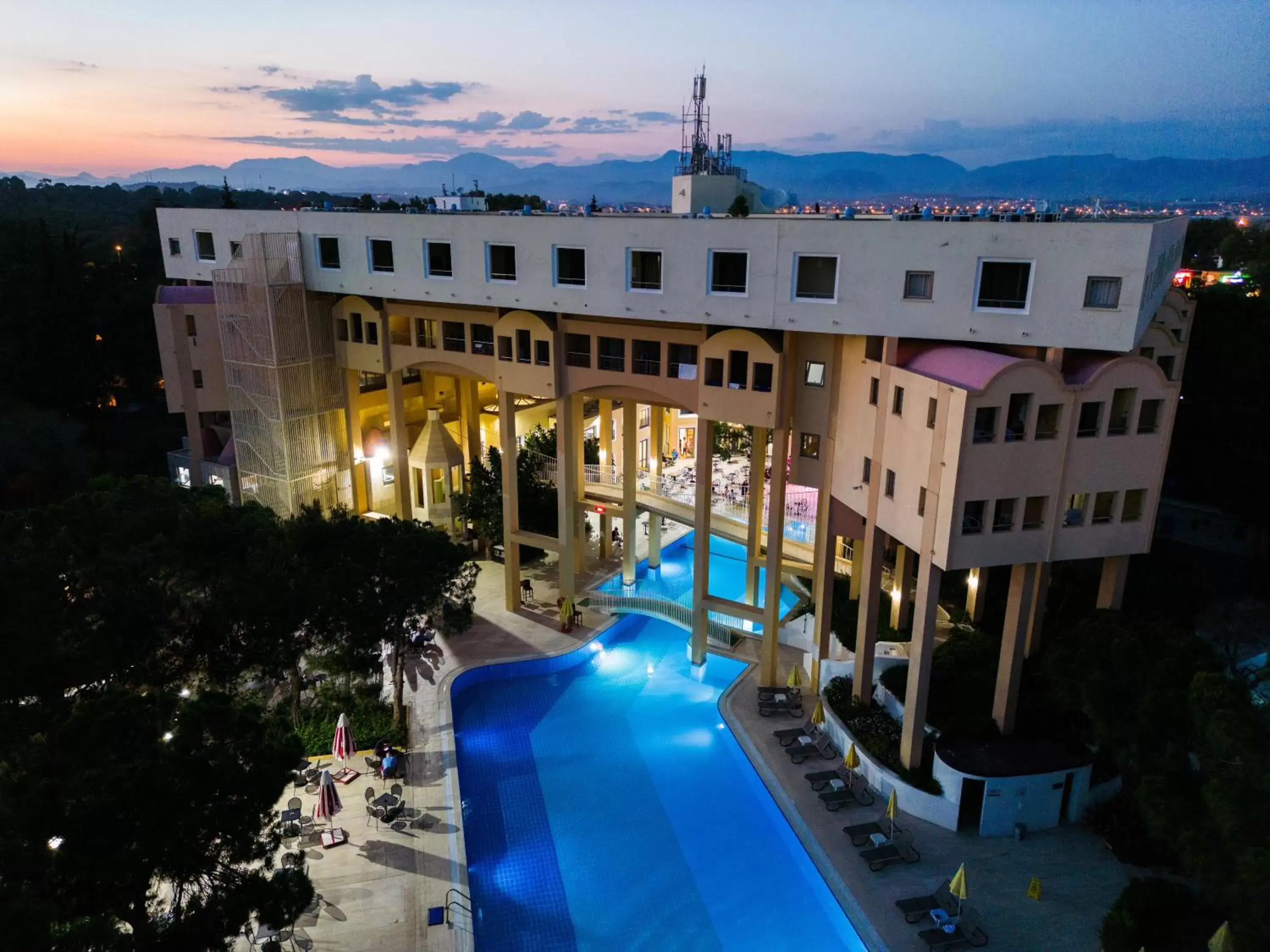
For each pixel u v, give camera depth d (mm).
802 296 28203
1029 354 25312
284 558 24938
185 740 15633
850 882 23641
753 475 34969
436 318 39438
